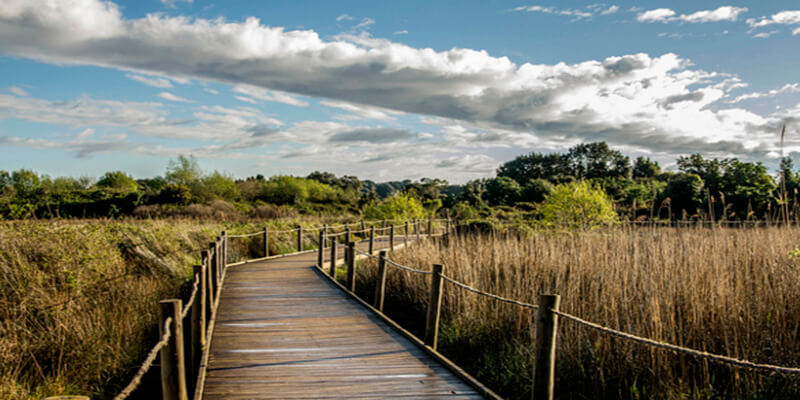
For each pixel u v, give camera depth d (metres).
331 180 77.00
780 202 8.47
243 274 11.20
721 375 4.55
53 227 8.73
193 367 5.35
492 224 17.27
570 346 5.12
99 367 5.29
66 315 6.04
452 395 4.30
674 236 8.97
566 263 7.75
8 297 6.22
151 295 7.89
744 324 4.79
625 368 4.68
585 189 16.50
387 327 6.65
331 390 4.38
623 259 6.74
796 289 5.30
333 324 6.80
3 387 4.48
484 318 6.34
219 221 20.38
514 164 88.56
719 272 5.86
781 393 4.05
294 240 16.92
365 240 19.55
